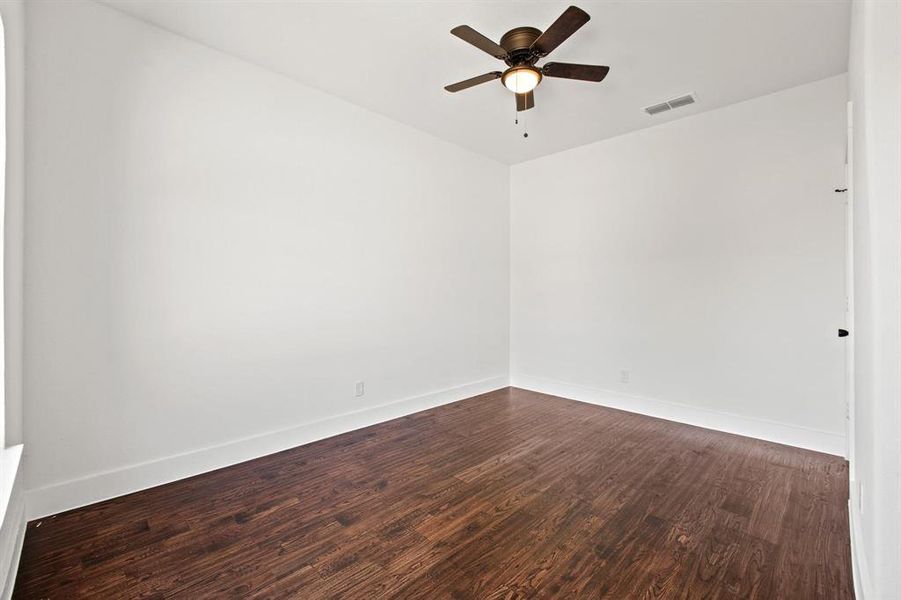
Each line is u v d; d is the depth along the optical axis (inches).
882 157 46.1
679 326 151.0
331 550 75.8
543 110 143.6
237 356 114.2
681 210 150.3
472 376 187.3
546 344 192.9
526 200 200.1
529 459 116.3
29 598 63.8
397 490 98.3
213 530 81.9
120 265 95.4
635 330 162.7
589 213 176.7
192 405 106.3
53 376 86.8
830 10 91.1
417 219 162.6
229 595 64.7
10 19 72.4
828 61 111.8
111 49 94.0
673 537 79.6
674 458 117.0
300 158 127.0
